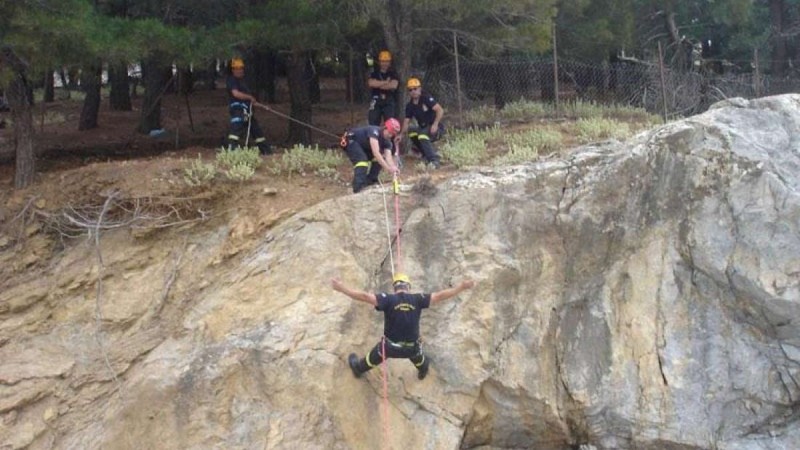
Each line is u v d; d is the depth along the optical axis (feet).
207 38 40.22
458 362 33.14
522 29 45.03
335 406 31.89
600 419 33.58
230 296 34.19
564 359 34.24
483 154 41.09
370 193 36.11
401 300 30.45
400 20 43.47
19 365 33.65
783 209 33.06
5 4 34.50
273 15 43.11
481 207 35.27
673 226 34.68
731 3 66.39
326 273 33.96
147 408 31.81
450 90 57.36
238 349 32.35
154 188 37.81
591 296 34.81
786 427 32.96
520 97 59.36
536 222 35.29
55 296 35.78
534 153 38.93
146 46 38.04
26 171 39.65
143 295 35.76
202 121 65.57
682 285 34.30
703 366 33.24
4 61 37.37
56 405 33.01
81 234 37.52
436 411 32.91
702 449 32.60
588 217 35.12
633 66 66.39
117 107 75.00
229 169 39.17
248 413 31.63
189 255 36.65
